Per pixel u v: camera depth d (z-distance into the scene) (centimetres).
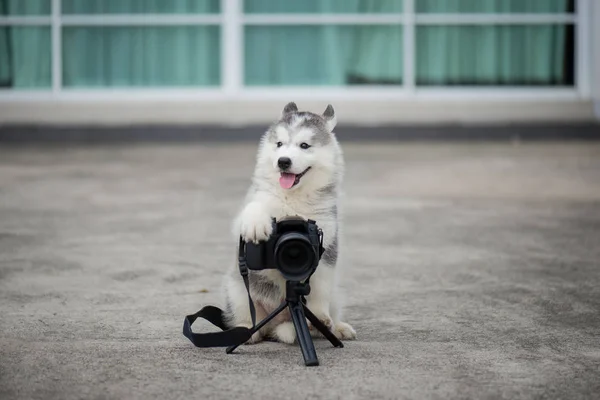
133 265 761
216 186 1206
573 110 1648
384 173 1313
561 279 717
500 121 1644
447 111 1642
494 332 556
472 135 1634
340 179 539
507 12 1672
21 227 930
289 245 472
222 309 554
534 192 1162
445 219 995
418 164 1396
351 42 1670
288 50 1669
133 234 902
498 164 1388
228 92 1653
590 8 1647
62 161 1426
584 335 548
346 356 491
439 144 1617
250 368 466
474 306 630
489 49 1681
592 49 1647
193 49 1672
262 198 524
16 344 513
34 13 1659
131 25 1669
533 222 974
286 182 506
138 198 1116
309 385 436
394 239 891
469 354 500
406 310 619
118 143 1623
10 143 1622
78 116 1633
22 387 433
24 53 1669
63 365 470
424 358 489
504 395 426
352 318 596
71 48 1667
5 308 610
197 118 1630
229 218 994
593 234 908
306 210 518
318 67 1673
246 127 1619
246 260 484
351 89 1675
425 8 1669
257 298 519
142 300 639
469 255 815
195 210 1040
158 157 1471
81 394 423
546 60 1684
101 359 482
